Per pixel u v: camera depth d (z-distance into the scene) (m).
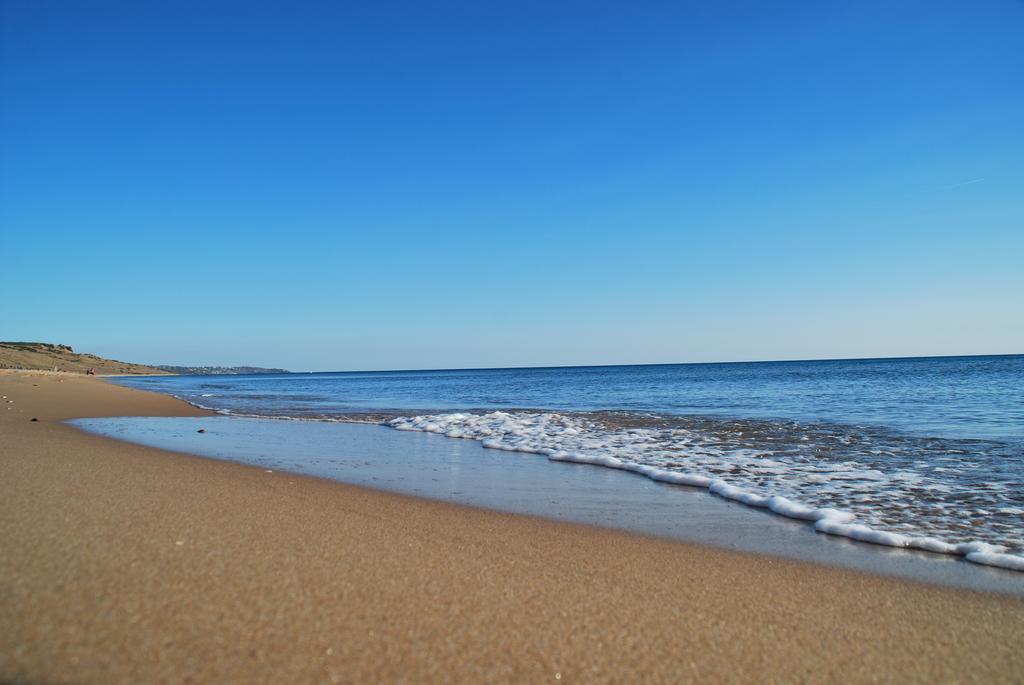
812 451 12.67
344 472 10.68
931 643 4.14
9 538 4.90
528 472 10.95
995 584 5.43
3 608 3.58
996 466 10.76
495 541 6.21
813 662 3.77
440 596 4.41
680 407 25.52
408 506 7.84
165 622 3.58
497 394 42.03
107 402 26.44
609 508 8.24
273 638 3.51
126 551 4.75
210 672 3.08
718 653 3.82
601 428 17.17
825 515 7.61
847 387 37.16
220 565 4.61
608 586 4.95
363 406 29.70
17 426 15.42
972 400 24.22
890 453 12.24
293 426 18.92
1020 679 3.65
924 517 7.69
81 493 6.82
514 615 4.18
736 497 8.76
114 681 2.92
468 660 3.48
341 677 3.15
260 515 6.37
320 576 4.58
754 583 5.27
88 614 3.60
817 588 5.21
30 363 101.75
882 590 5.21
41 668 2.97
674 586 5.07
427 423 18.91
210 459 11.38
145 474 8.59
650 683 3.38
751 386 43.00
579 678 3.37
